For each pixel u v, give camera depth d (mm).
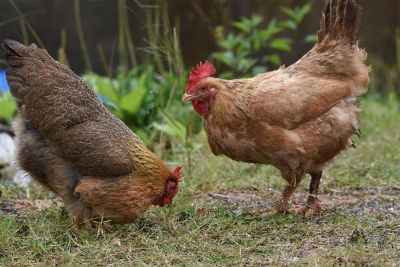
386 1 20969
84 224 9195
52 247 8562
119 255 8352
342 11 10000
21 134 9141
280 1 19281
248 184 11688
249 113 9617
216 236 9047
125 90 15141
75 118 8875
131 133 9289
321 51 10117
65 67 9219
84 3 20672
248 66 15492
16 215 9969
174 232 9125
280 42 15406
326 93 9742
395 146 13969
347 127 9930
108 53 20422
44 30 20438
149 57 17719
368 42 20922
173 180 9383
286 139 9633
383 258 7980
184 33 18703
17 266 8008
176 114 14523
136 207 9055
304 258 8195
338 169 12500
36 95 8836
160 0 15312
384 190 11461
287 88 9695
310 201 10219
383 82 20344
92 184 8883
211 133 10000
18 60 8961
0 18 20109
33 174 9281
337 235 8992
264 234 9164
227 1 18922
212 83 9836
